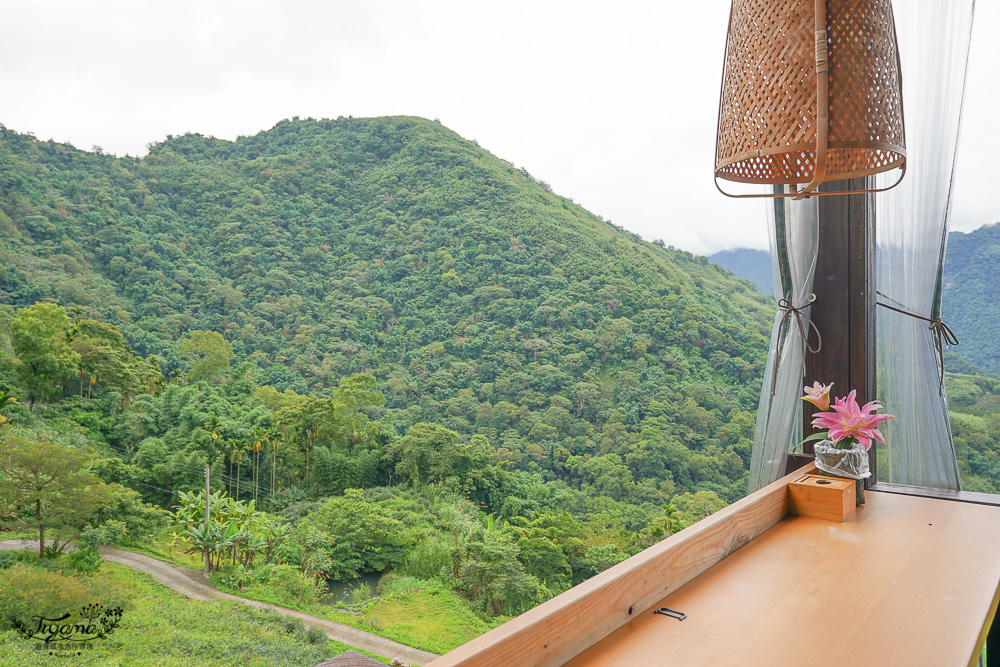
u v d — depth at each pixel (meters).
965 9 1.69
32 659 9.86
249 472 24.58
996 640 1.37
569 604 0.71
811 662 0.72
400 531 18.53
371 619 13.53
